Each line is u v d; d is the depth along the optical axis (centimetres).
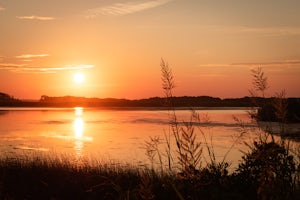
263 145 285
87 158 2589
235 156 2062
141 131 5469
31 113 15212
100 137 4581
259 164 318
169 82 303
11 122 8069
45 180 1395
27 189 1277
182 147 251
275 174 274
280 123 284
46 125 7075
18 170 1562
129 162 2272
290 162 274
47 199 1195
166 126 6612
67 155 2866
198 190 290
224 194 304
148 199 262
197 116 369
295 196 251
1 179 1342
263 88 292
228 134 3994
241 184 325
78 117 11150
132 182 1216
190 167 256
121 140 4184
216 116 10269
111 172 1477
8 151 3144
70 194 1206
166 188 356
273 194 253
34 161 1767
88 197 1130
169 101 311
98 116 12006
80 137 4597
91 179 1346
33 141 4094
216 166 357
